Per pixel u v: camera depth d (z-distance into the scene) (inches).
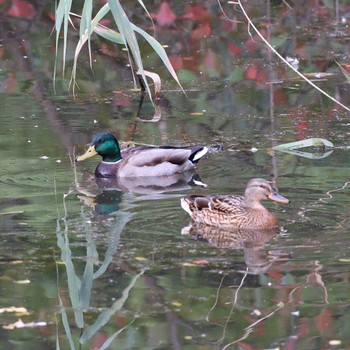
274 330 399.2
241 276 445.7
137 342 393.1
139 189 611.5
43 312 420.2
